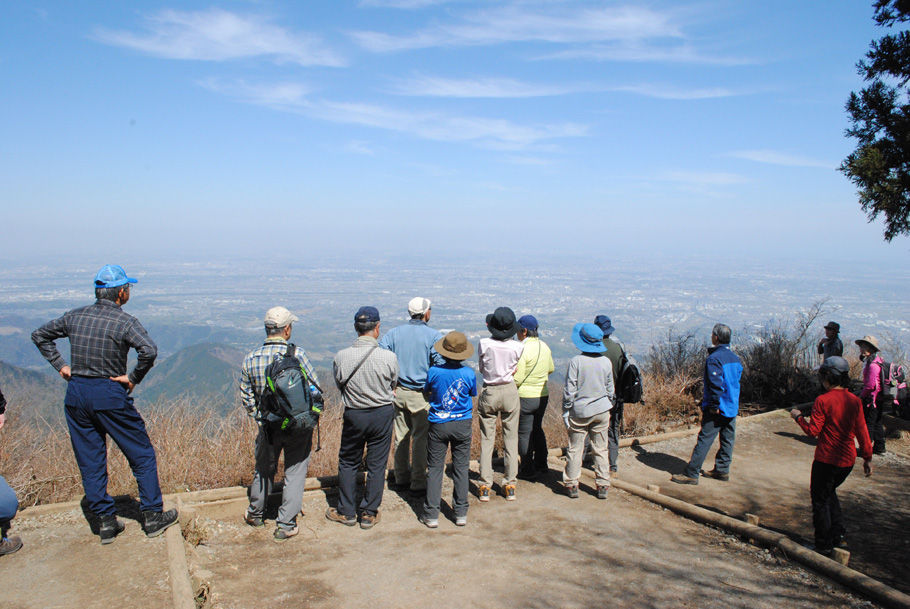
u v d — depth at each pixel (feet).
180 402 20.12
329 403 21.89
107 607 9.77
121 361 12.21
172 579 10.57
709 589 11.79
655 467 22.03
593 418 17.40
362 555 13.16
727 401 19.63
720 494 19.03
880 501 18.61
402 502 16.90
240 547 13.41
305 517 15.39
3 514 11.46
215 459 18.49
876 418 23.56
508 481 17.44
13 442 17.04
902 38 27.09
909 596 11.15
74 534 12.62
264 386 13.66
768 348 34.27
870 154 26.68
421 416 16.85
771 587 11.98
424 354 16.67
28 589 10.32
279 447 13.96
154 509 12.55
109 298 12.59
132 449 12.37
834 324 27.96
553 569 12.62
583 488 18.90
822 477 14.08
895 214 27.17
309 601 10.89
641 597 11.36
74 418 12.01
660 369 34.30
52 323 12.10
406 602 10.94
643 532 15.17
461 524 15.24
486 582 11.88
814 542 14.75
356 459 14.97
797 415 14.64
